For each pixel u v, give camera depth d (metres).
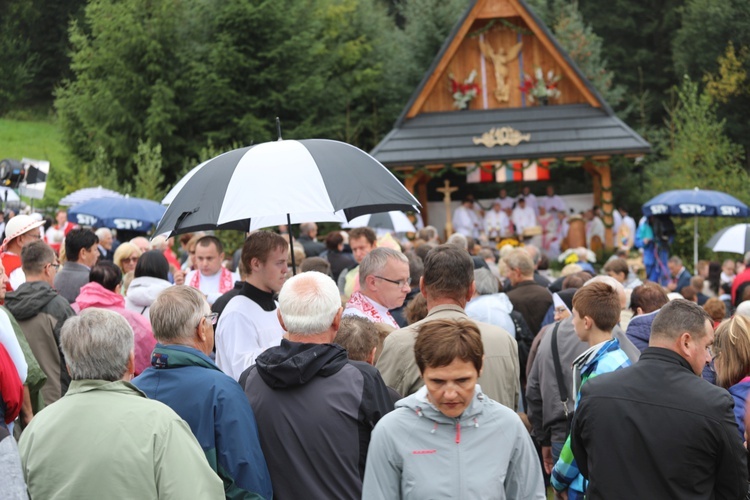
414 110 30.86
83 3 57.97
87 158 36.25
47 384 6.82
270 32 35.19
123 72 35.44
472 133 30.47
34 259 7.07
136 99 35.75
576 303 5.54
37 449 3.98
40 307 6.88
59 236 15.30
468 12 30.36
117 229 16.88
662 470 4.38
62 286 8.50
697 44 43.12
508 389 5.42
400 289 6.53
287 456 4.34
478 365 3.86
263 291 6.00
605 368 5.35
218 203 5.64
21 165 13.36
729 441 4.37
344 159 5.89
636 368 4.60
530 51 31.25
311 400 4.38
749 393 4.69
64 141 36.91
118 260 9.69
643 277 24.73
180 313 4.48
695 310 4.59
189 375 4.39
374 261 6.50
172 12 36.22
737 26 42.03
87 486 3.87
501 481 3.89
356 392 4.41
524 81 31.25
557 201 31.62
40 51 58.41
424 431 3.94
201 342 4.61
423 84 30.64
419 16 41.50
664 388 4.49
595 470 4.51
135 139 35.66
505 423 3.96
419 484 3.88
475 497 3.84
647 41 48.41
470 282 5.41
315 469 4.33
